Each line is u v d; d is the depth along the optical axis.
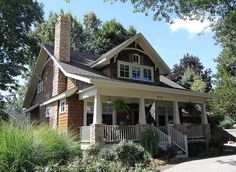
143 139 15.24
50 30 39.59
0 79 28.14
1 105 28.97
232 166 11.84
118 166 9.11
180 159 15.52
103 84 15.09
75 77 16.31
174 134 17.88
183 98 19.94
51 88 21.02
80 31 42.41
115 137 15.73
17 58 29.08
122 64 19.88
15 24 28.27
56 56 20.31
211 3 13.61
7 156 6.37
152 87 17.08
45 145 7.47
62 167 6.74
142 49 21.12
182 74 39.75
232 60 31.34
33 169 6.46
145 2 14.73
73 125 17.41
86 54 23.91
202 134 20.56
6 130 7.04
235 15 12.43
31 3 29.48
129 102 20.31
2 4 26.56
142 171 9.19
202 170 11.34
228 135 27.67
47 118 20.98
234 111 28.11
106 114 19.38
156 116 22.11
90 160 8.02
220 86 29.45
